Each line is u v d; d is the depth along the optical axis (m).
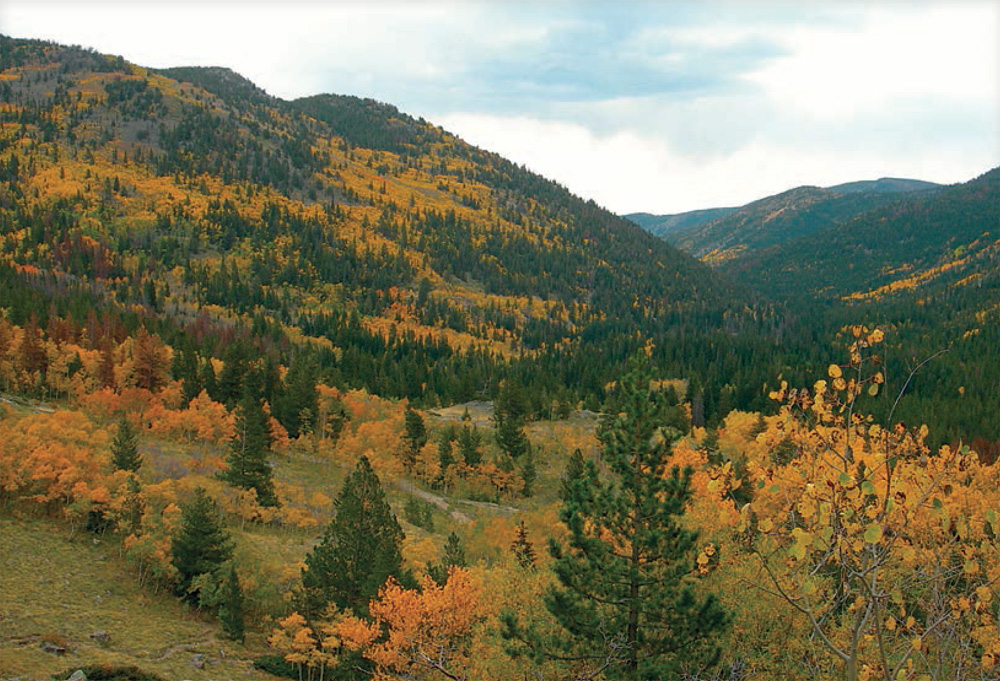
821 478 8.82
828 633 21.08
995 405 132.25
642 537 23.86
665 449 24.55
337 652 49.44
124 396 104.06
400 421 128.38
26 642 45.25
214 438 100.38
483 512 96.31
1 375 101.62
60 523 65.81
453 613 37.28
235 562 61.97
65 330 119.06
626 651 24.19
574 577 24.80
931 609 9.45
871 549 8.18
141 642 49.97
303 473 100.00
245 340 165.62
